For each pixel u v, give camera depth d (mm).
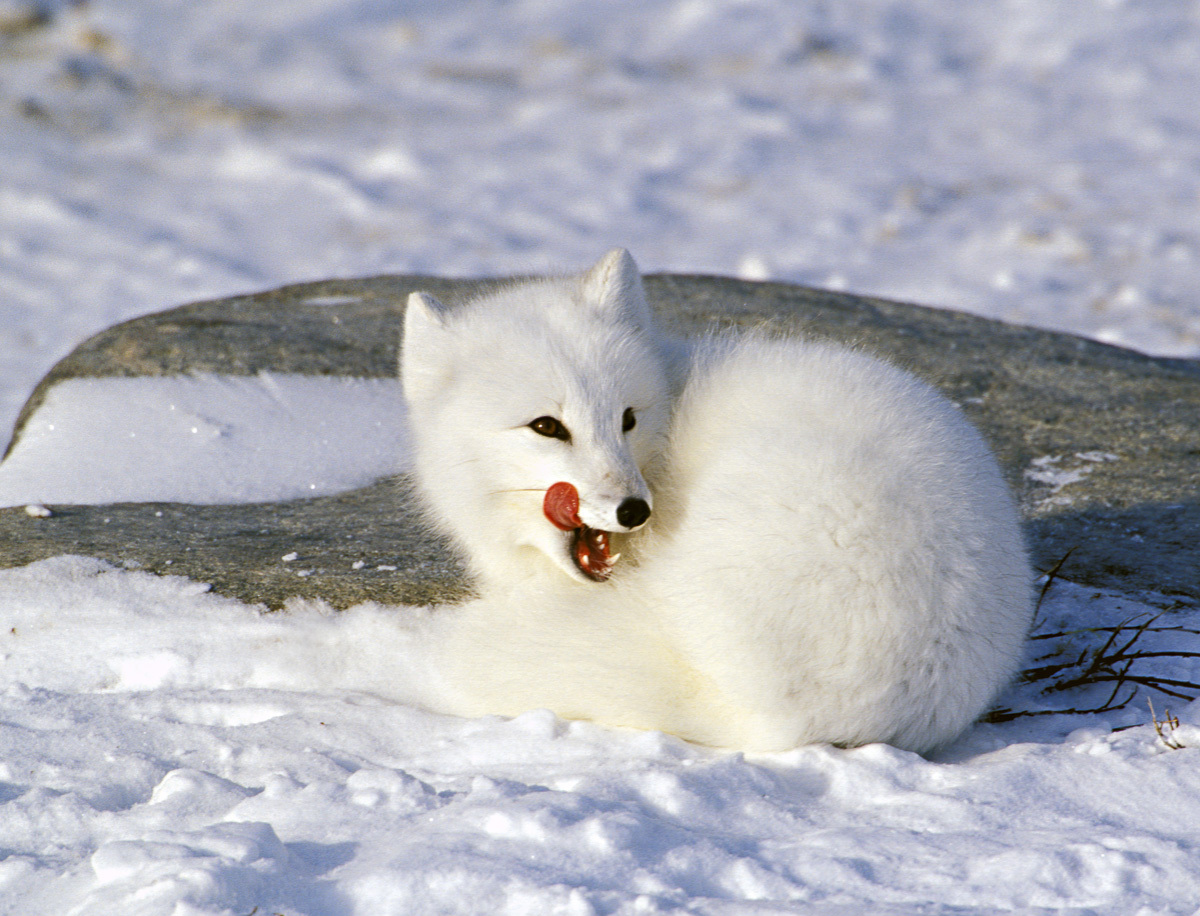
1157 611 10055
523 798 6691
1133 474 13344
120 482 13656
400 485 11547
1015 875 5953
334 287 20938
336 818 6855
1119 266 31375
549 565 9562
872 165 43156
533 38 64938
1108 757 7242
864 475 7516
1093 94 51531
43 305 30031
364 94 55500
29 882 6344
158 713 8812
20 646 9828
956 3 65875
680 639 7863
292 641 9727
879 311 19453
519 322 9320
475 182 42000
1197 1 61906
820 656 7434
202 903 5727
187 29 63688
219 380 15984
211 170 43438
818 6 66562
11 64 56344
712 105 52281
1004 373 16719
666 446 9234
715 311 18359
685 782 6965
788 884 5984
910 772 7309
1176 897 5773
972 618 7578
